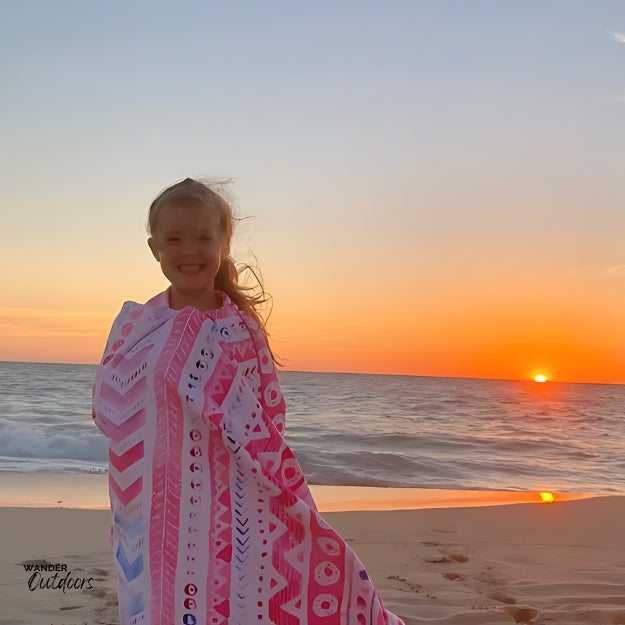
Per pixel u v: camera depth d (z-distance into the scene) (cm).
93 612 404
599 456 1584
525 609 413
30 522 651
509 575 493
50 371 6475
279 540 211
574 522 695
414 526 657
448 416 2786
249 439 214
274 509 212
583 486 1137
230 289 254
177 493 207
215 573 204
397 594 443
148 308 226
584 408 3678
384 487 1032
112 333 227
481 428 2284
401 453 1483
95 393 222
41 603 420
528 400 4403
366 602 214
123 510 212
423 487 1048
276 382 234
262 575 207
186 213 231
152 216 239
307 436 1795
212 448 211
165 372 212
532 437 1975
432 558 538
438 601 430
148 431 211
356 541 591
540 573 501
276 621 207
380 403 3409
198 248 231
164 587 202
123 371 219
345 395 4075
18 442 1366
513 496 959
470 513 730
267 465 215
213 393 215
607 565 528
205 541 206
